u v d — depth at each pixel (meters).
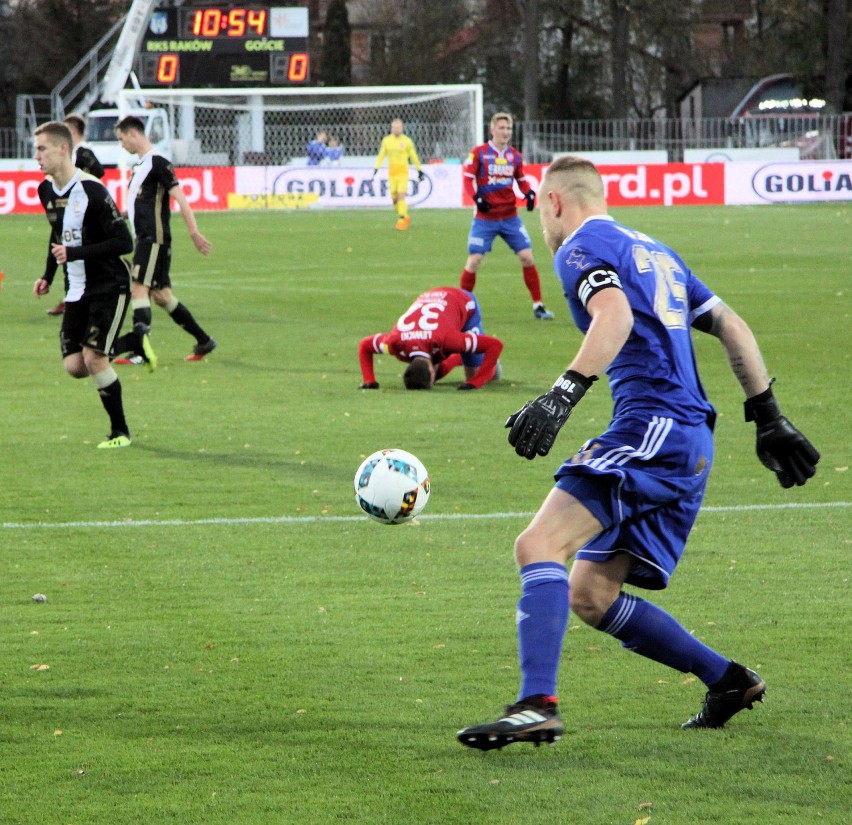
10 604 18.56
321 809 11.97
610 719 14.23
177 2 144.00
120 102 120.00
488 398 35.41
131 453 29.03
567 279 12.69
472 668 15.83
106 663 16.05
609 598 13.22
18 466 27.77
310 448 29.44
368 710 14.48
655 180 116.50
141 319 39.28
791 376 38.09
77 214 28.27
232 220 107.06
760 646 16.56
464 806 12.02
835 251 77.81
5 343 46.78
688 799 12.13
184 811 11.95
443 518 23.47
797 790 12.31
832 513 23.67
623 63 187.25
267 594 19.02
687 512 13.04
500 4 199.38
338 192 118.19
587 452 12.73
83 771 12.86
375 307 56.47
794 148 128.25
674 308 12.97
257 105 130.50
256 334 48.78
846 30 169.88
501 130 50.78
